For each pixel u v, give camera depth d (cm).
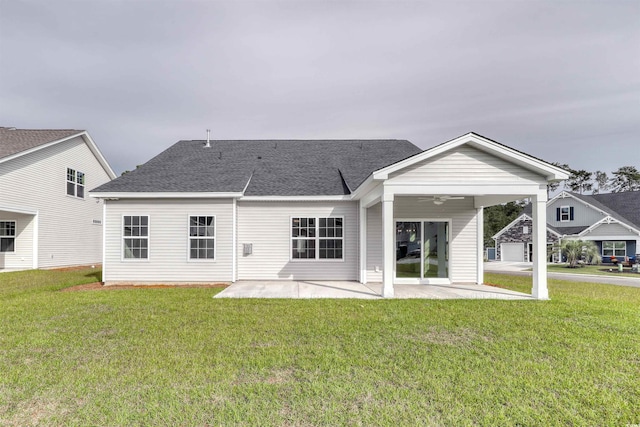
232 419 316
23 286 1149
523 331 600
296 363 450
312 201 1297
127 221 1236
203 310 756
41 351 495
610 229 2862
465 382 396
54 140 1853
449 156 939
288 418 318
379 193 995
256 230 1295
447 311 750
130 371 423
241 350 498
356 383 392
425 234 1254
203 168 1452
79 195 2091
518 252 3531
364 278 1231
